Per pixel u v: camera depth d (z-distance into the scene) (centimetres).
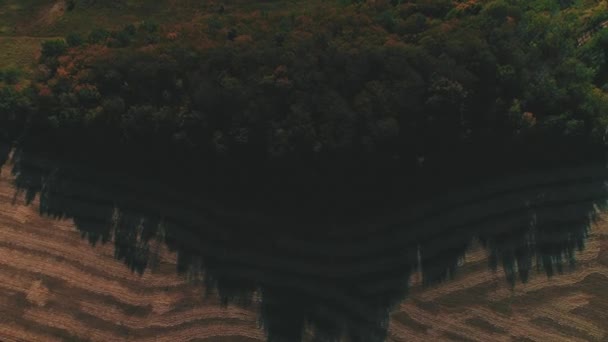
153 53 6706
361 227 7056
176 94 6662
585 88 6688
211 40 6919
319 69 6462
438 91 6316
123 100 6694
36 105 6950
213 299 6975
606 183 7069
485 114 6575
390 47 6412
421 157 6644
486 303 6894
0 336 6931
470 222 7038
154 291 6988
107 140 6944
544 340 6819
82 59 6988
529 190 7069
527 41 6825
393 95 6312
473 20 6806
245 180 6912
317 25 6888
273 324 6912
